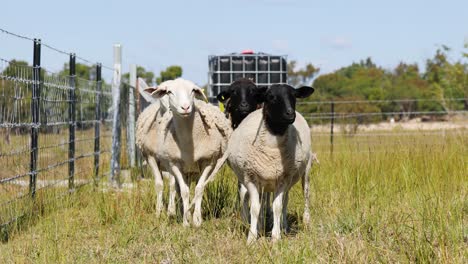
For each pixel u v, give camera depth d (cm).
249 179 684
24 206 773
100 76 1238
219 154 804
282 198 721
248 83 863
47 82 898
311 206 798
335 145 1585
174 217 816
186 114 741
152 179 996
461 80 3177
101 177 1141
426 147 1110
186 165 792
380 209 740
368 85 5794
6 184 782
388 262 559
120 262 603
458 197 803
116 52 1298
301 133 715
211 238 675
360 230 668
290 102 649
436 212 671
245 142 670
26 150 798
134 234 695
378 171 1002
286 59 1700
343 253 561
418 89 5531
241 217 746
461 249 581
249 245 633
